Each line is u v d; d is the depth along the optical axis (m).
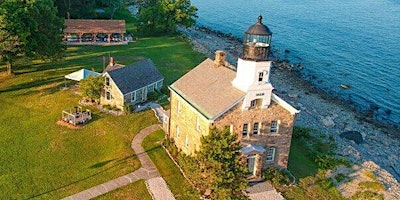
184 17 106.44
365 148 56.03
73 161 43.41
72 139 47.50
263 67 37.41
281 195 38.59
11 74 66.75
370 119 66.44
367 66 90.69
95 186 39.22
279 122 40.38
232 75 41.19
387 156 55.12
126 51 87.31
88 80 56.03
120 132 49.16
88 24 93.81
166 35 105.44
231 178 32.09
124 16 126.94
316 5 166.00
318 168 44.59
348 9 157.00
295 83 79.06
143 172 41.47
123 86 54.78
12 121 51.19
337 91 76.81
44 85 63.09
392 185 44.03
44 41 64.94
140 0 151.00
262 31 37.41
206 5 165.88
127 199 37.50
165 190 38.81
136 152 44.94
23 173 40.84
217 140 32.66
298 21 134.50
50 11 67.56
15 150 44.75
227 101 38.28
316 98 72.50
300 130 52.31
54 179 40.16
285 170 42.69
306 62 92.44
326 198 39.53
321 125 60.44
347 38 113.38
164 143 46.44
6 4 61.66
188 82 44.78
